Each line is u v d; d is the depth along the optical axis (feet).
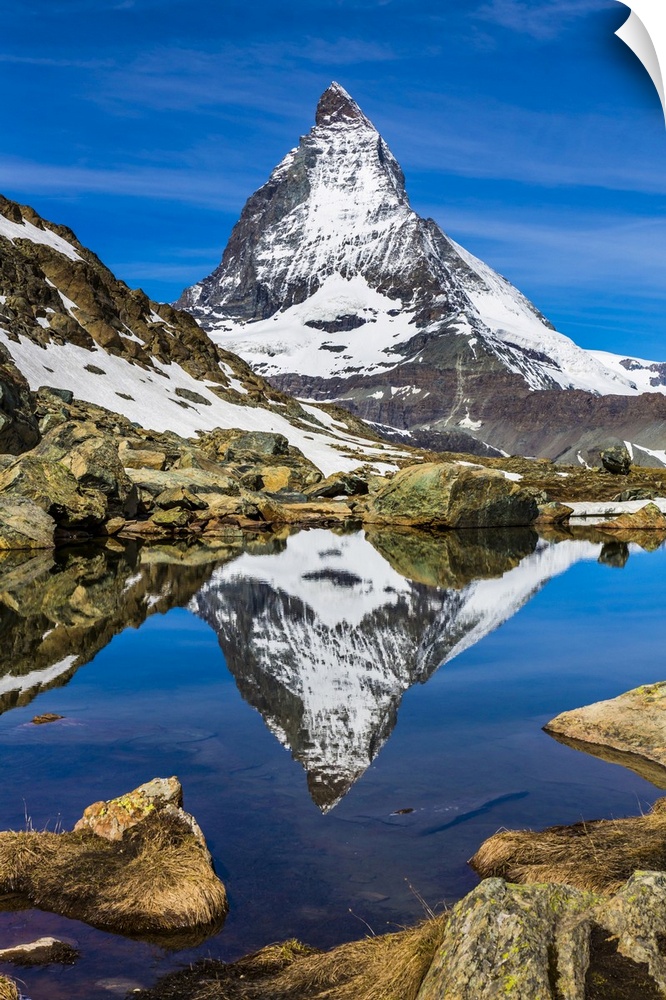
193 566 93.45
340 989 15.62
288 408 425.28
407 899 20.53
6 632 55.36
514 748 31.76
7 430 165.78
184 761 30.30
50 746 32.04
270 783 28.07
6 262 368.89
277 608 64.59
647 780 28.40
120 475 145.38
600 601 68.69
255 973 17.44
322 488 209.36
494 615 61.93
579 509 206.90
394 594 72.28
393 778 28.55
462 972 13.28
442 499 157.48
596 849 21.98
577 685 41.34
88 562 97.71
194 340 443.32
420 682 42.11
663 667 45.47
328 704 37.76
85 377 331.77
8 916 20.08
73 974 17.56
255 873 21.86
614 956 13.67
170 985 17.02
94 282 406.82
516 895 14.58
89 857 22.38
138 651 49.21
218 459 263.29
